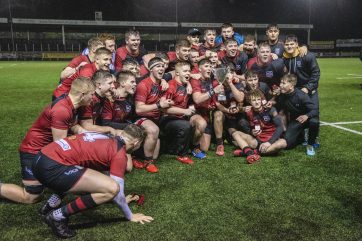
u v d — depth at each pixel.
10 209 3.24
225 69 4.45
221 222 2.99
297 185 3.75
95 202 2.71
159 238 2.75
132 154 4.58
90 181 2.69
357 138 5.60
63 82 4.38
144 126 4.14
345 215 3.10
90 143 2.79
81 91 3.00
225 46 5.79
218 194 3.54
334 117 7.26
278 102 5.27
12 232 2.86
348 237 2.75
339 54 39.06
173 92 4.61
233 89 4.80
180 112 4.46
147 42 41.62
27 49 39.97
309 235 2.78
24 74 17.45
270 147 4.64
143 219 3.02
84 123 3.69
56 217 2.71
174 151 4.78
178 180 3.92
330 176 4.00
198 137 4.70
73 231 2.80
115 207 3.28
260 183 3.81
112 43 5.43
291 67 5.49
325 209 3.21
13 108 8.30
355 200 3.39
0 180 3.91
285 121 5.32
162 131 4.73
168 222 3.00
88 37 41.25
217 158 4.70
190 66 4.95
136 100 4.38
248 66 5.54
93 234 2.82
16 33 39.50
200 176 4.04
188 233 2.82
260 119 4.82
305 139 5.18
